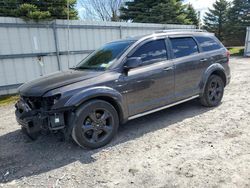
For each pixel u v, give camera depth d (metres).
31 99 3.80
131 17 22.89
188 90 5.12
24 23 9.05
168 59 4.79
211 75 5.54
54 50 9.91
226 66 5.88
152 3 21.92
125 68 4.16
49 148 4.05
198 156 3.46
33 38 9.34
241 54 22.77
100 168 3.32
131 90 4.21
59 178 3.14
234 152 3.50
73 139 3.79
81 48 10.60
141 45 4.50
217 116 5.07
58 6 11.69
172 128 4.57
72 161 3.56
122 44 4.63
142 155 3.60
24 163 3.60
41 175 3.24
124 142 4.09
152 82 4.47
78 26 10.35
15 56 9.02
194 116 5.14
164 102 4.74
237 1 32.41
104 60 4.43
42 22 9.43
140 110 4.41
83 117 3.72
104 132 4.00
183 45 5.14
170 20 21.11
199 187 2.77
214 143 3.83
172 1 21.23
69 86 3.69
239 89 7.52
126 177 3.07
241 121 4.71
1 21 8.55
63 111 3.58
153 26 13.05
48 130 3.63
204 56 5.36
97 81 3.88
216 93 5.71
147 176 3.06
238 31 33.00
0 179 3.21
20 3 11.15
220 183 2.81
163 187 2.82
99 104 3.86
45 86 3.71
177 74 4.85
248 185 2.74
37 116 3.58
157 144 3.94
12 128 5.20
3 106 7.57
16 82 9.18
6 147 4.20
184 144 3.87
